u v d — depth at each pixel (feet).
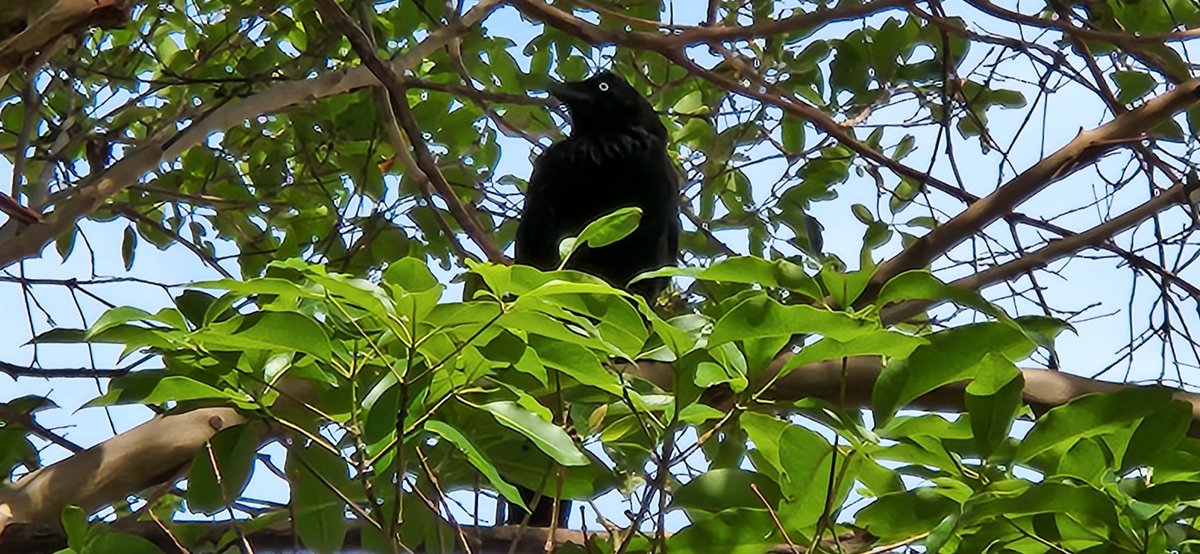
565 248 14.49
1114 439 14.94
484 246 26.11
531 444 17.53
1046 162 26.81
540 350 14.53
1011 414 14.40
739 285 30.76
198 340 14.16
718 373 14.67
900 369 14.60
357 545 19.33
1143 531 13.88
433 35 29.19
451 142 35.55
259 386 15.35
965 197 28.32
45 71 30.55
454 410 16.78
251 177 36.37
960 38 32.55
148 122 34.09
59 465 18.99
